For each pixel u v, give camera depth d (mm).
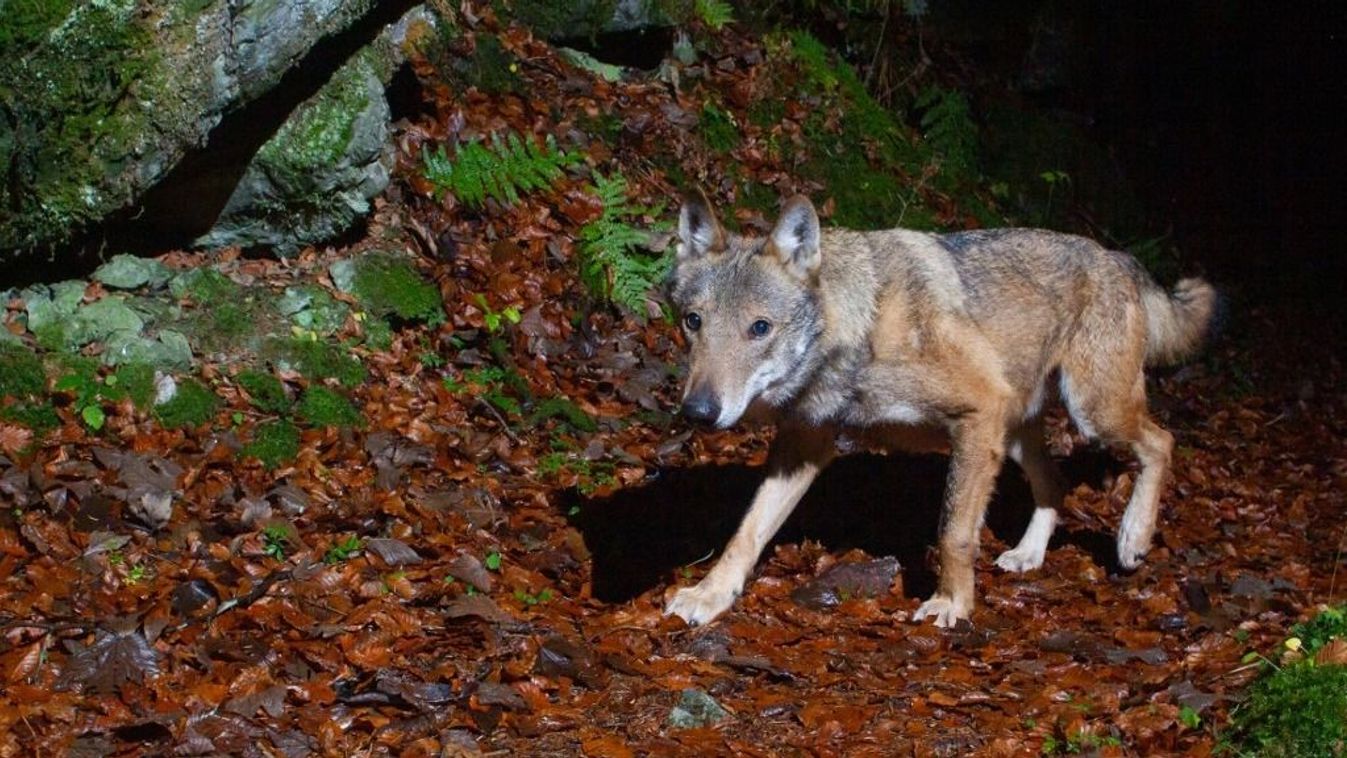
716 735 4750
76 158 6414
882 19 12617
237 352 6887
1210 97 15656
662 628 5633
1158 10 14992
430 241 7957
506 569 5891
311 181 7309
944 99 12266
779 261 5664
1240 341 12625
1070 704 5172
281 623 5160
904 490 7723
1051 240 6867
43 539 5430
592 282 8320
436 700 4746
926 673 5434
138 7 6289
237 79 6641
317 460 6359
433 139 8578
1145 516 7141
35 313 6555
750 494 7180
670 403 7891
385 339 7398
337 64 7430
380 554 5738
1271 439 10906
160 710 4551
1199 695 5113
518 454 6988
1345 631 5438
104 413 6254
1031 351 6594
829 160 10898
